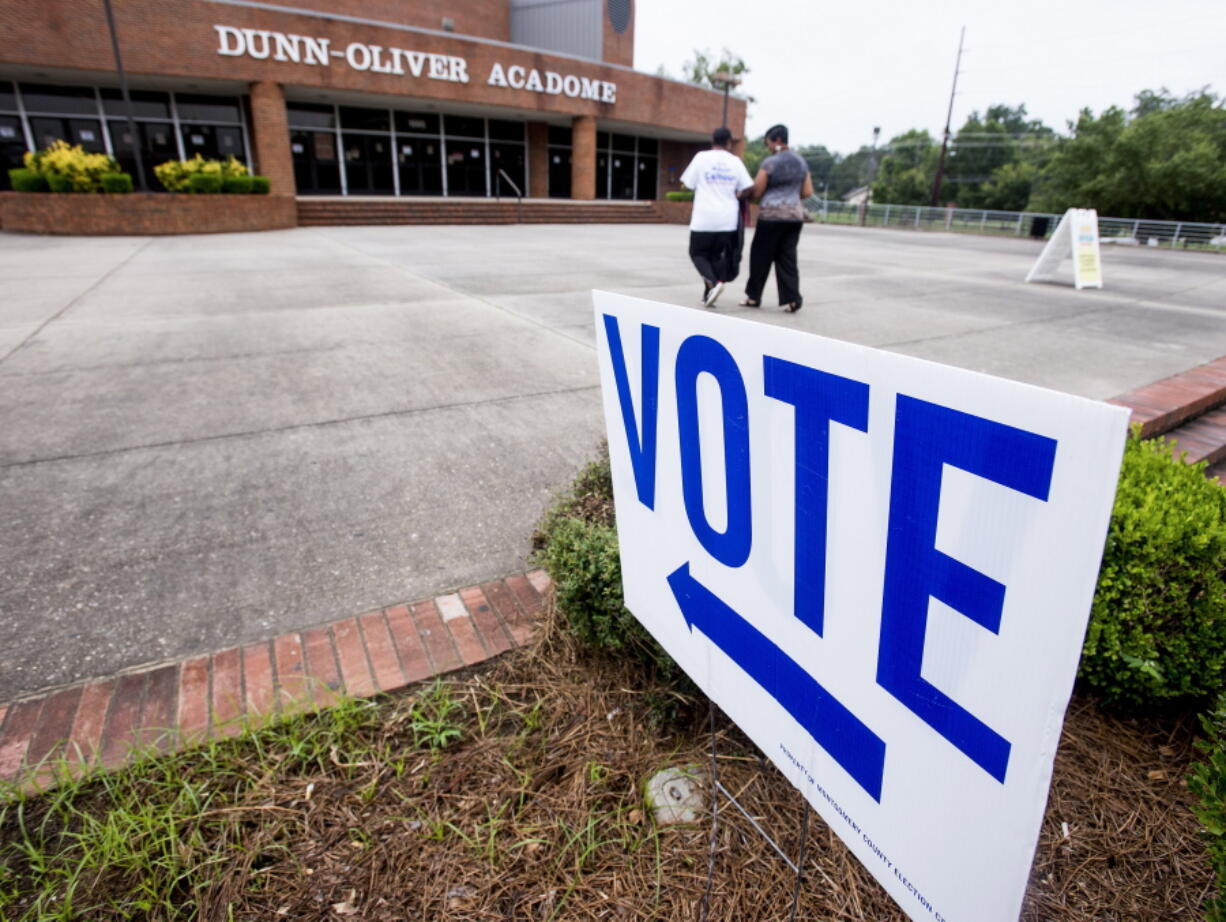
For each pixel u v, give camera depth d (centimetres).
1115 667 171
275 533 265
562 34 2384
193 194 1457
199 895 137
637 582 153
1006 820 72
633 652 195
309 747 170
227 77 1595
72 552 249
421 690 189
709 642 128
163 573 238
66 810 153
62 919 131
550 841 150
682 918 134
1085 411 53
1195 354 552
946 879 82
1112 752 169
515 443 351
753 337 93
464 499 295
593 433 365
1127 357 534
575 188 2230
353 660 200
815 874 141
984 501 65
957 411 65
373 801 158
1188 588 162
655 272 936
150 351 501
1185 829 148
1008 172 5603
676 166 2762
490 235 1534
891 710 85
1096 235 989
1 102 1661
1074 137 3956
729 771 164
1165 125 3475
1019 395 58
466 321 611
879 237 2142
